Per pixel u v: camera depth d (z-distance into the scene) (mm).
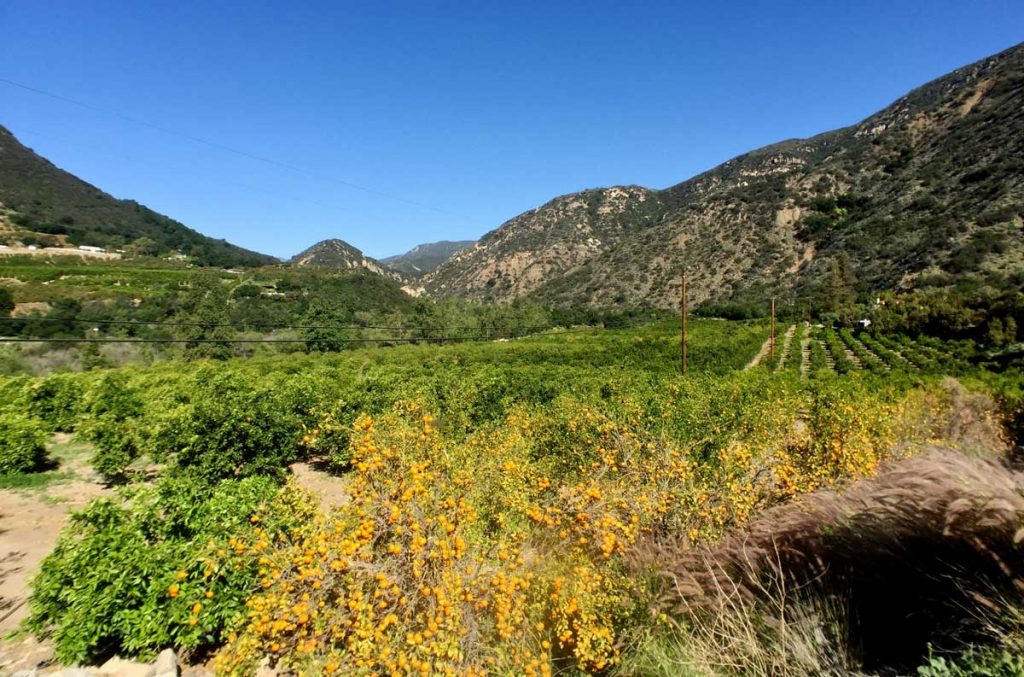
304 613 2812
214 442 9141
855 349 41812
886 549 2770
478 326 51281
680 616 3166
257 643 3076
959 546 2531
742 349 38625
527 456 6973
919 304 48344
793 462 5617
